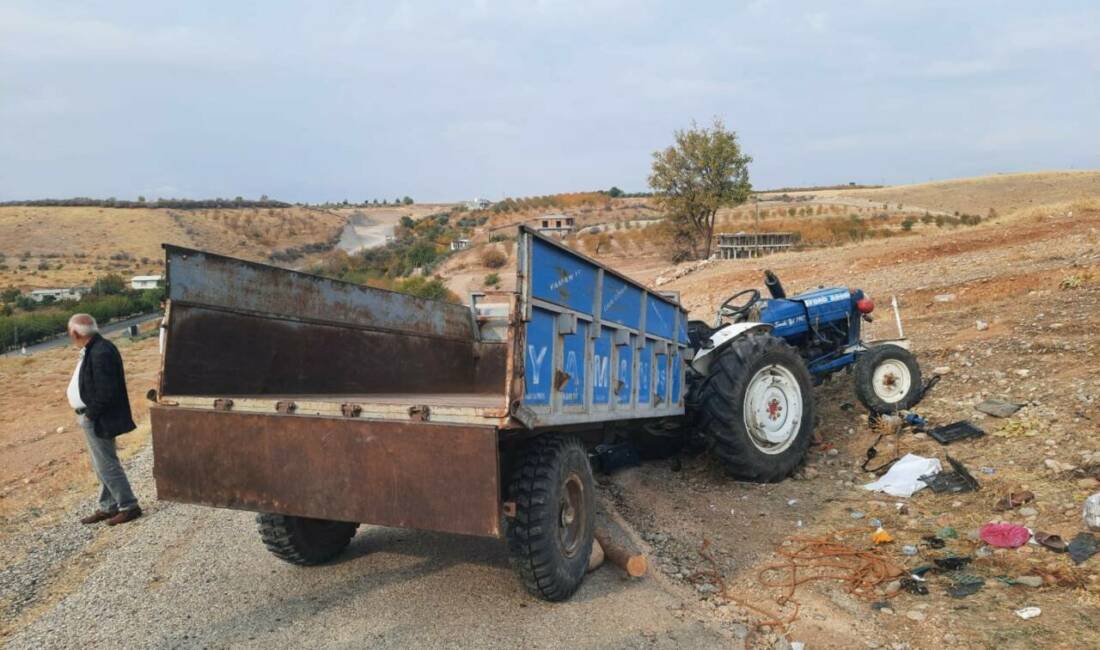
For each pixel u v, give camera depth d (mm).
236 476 4188
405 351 6551
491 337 7434
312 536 5008
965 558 4484
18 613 4859
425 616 4301
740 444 6180
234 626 4309
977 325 9789
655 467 7102
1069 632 3605
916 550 4723
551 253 4070
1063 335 8398
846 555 4816
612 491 6414
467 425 3652
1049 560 4320
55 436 16672
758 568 4801
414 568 5047
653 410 5742
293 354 5387
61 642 4246
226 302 4852
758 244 43562
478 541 5547
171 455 4371
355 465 3871
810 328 7992
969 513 5191
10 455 14844
